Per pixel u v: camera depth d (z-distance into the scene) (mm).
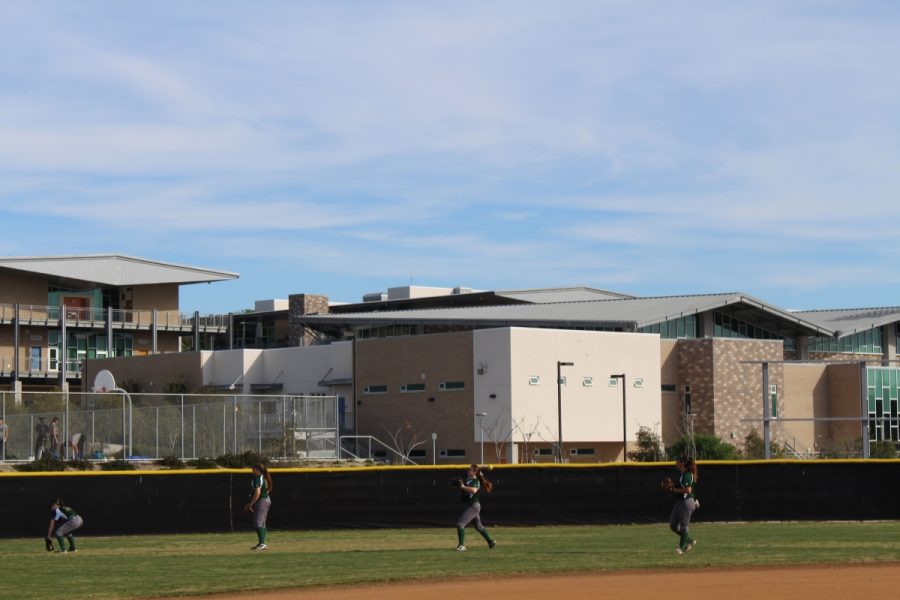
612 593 20953
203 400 61562
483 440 65062
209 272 107750
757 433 69500
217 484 35969
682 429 71000
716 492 39562
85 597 20391
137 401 56562
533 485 37969
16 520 34125
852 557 26281
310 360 76188
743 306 77562
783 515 39906
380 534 34938
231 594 21156
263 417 56406
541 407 65250
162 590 21375
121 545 31484
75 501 34719
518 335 64688
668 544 30141
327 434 58375
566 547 29234
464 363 66875
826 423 79750
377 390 71625
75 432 50312
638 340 69500
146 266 104625
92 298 103688
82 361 94688
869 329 86938
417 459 68875
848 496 40281
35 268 98125
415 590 21531
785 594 20797
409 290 113500
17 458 48781
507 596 20656
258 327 110375
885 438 80438
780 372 75250
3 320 96500
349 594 21094
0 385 96625
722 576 23406
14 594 20672
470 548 29219
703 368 71812
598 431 67188
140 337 104562
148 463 48906
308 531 36062
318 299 99938
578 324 72250
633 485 38969
